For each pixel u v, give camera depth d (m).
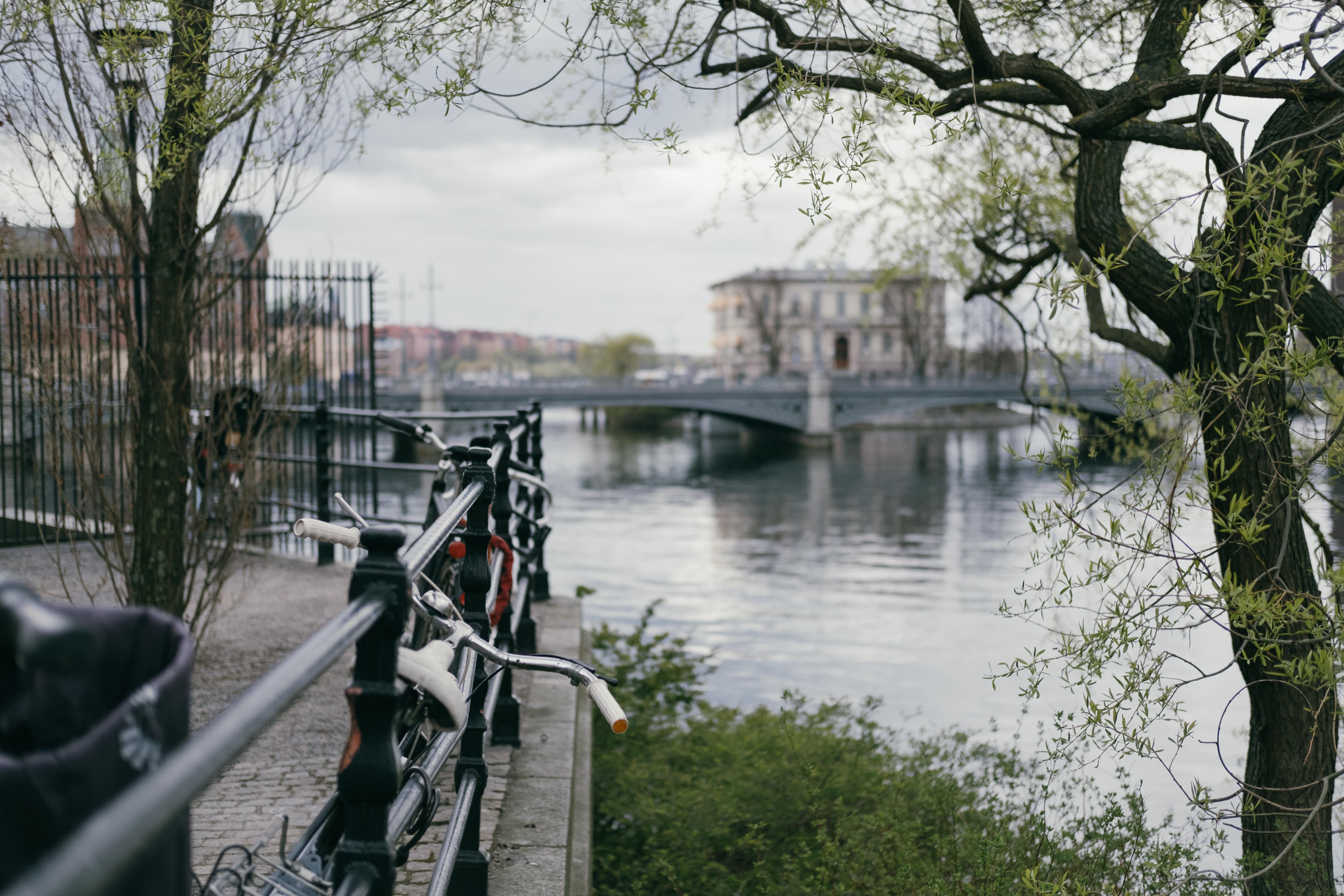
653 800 6.27
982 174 4.16
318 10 4.21
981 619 22.02
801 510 41.78
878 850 5.44
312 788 4.31
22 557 8.67
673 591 25.77
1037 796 5.48
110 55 4.28
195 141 4.56
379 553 1.53
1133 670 3.47
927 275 8.95
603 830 6.13
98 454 5.86
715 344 120.81
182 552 5.68
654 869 5.56
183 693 0.97
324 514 9.45
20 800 0.81
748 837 5.79
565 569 28.98
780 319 108.06
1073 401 7.93
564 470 60.50
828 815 6.22
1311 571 4.45
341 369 10.41
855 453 70.06
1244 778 5.05
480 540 3.07
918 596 24.92
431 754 2.34
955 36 5.21
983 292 8.31
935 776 6.46
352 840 1.50
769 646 19.56
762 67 4.96
